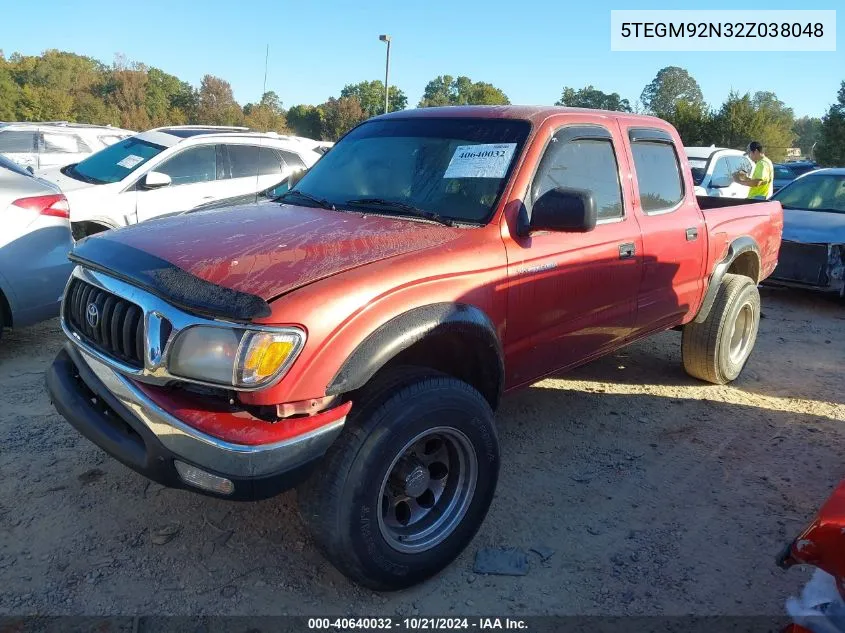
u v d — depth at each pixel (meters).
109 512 3.34
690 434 4.55
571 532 3.39
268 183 9.24
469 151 3.62
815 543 1.96
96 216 7.75
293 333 2.41
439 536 2.93
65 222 5.45
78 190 7.73
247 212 3.50
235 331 2.40
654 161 4.45
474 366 3.26
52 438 4.03
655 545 3.31
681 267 4.56
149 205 8.15
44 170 8.58
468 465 3.02
